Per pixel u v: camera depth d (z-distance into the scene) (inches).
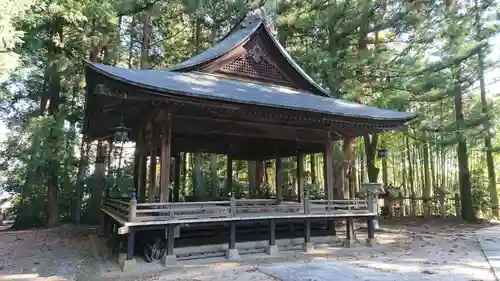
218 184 731.4
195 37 745.6
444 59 515.8
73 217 598.9
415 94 532.1
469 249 334.6
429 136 575.8
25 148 488.7
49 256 310.3
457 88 521.0
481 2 549.6
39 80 639.8
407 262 276.5
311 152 429.1
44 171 514.3
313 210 349.1
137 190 403.2
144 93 251.1
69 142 530.9
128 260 253.6
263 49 402.0
